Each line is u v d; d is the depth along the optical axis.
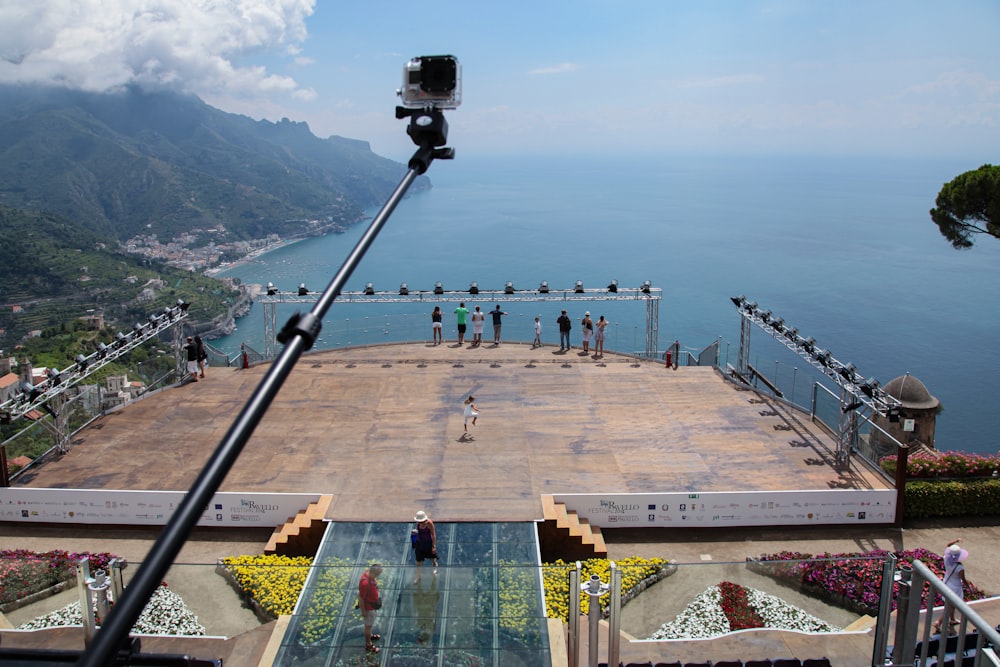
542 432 25.00
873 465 22.11
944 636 8.43
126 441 24.59
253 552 19.50
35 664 10.73
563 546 19.22
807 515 20.30
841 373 22.92
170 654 12.50
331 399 28.11
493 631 12.27
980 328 134.12
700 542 19.86
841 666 12.49
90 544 19.78
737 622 13.24
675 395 28.33
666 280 189.50
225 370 31.78
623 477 21.83
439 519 19.38
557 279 193.50
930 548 19.61
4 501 20.47
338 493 20.78
